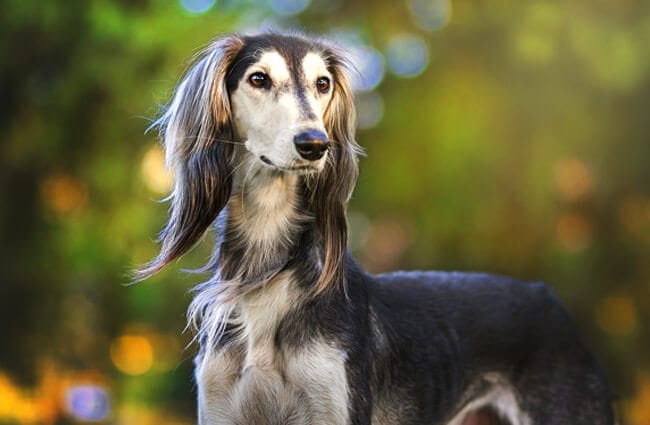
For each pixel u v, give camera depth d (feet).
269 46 19.13
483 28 43.68
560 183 43.88
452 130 43.47
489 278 22.67
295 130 18.17
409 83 45.85
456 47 44.73
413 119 45.16
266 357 18.93
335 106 19.84
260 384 18.92
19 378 45.14
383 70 46.55
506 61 43.39
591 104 43.16
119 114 42.98
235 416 19.15
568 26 40.96
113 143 43.88
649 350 47.39
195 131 19.39
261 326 18.99
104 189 44.52
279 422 18.98
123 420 46.47
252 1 44.68
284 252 19.29
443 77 44.60
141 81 41.73
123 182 44.09
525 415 21.95
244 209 19.48
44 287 46.39
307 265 19.25
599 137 43.19
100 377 47.42
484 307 21.97
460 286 22.15
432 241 45.44
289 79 18.86
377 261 48.55
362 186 46.42
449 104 43.93
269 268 19.22
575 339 22.53
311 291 19.01
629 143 43.83
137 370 50.31
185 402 49.37
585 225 45.83
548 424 21.89
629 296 47.32
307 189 19.54
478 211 43.83
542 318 22.38
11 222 45.65
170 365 49.57
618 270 46.75
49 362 45.96
